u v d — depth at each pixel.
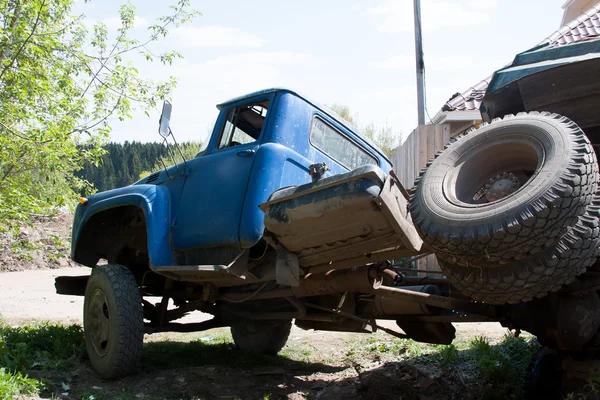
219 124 5.52
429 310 4.71
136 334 5.20
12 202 7.99
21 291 11.91
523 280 3.28
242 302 5.92
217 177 5.12
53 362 5.31
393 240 4.09
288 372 5.73
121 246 6.32
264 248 5.01
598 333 3.69
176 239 5.38
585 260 3.26
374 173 3.74
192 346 6.74
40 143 7.81
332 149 5.48
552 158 3.36
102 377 5.21
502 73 4.53
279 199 4.24
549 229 3.15
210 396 4.82
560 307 3.64
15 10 7.95
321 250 4.34
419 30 12.28
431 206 3.64
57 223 16.75
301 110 5.14
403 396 4.64
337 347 6.83
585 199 3.21
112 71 8.75
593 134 4.12
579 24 11.55
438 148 9.77
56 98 8.30
